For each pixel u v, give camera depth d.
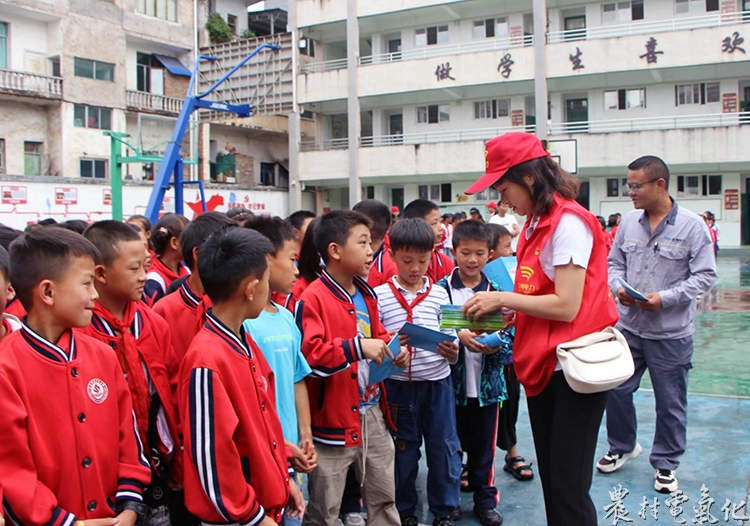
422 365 3.17
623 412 3.88
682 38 18.73
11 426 1.78
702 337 8.06
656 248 3.78
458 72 21.44
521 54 20.52
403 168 22.47
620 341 2.57
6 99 19.20
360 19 23.36
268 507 2.07
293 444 2.47
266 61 16.16
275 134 26.61
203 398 1.96
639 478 3.82
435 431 3.19
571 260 2.42
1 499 1.72
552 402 2.58
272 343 2.51
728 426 4.58
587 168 20.48
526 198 2.57
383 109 24.39
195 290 2.81
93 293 2.00
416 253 3.18
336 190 26.67
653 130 19.23
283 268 2.58
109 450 2.01
